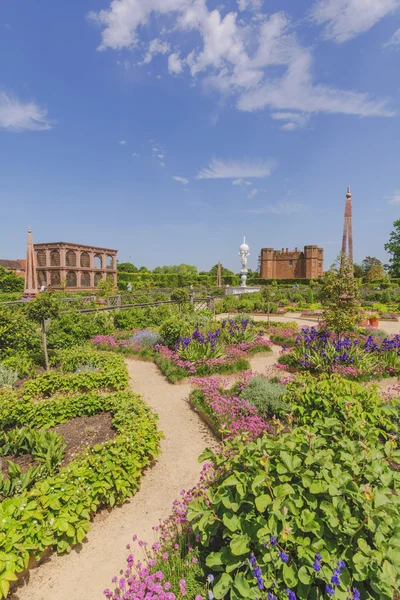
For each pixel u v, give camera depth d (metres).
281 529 2.02
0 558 2.33
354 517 2.05
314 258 49.62
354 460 2.44
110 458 3.61
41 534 2.67
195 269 82.75
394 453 2.58
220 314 21.31
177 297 16.62
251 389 5.71
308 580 1.84
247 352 9.85
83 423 4.95
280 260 52.75
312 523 1.98
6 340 7.95
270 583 1.91
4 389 5.78
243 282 35.94
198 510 2.47
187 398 6.52
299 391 4.79
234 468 2.65
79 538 2.84
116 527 3.22
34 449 3.96
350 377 7.12
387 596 1.91
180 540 2.67
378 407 3.81
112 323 12.59
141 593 2.15
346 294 8.94
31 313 7.39
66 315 10.63
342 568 1.89
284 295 31.83
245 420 4.86
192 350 8.30
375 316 16.89
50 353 8.45
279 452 2.45
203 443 4.82
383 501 2.02
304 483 2.12
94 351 8.56
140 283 42.78
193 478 3.99
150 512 3.43
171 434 5.08
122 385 6.73
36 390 6.01
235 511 2.22
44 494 2.98
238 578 1.97
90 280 44.50
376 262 65.06
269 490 2.19
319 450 2.52
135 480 3.74
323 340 8.34
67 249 40.62
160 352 9.33
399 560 1.86
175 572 2.37
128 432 4.16
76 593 2.53
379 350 8.30
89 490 3.20
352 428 2.99
